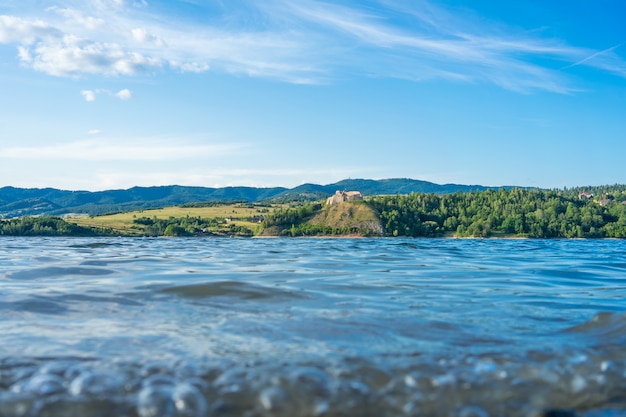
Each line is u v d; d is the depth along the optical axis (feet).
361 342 20.68
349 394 14.75
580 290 40.52
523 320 25.75
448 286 41.88
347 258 83.51
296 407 13.73
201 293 33.63
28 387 14.70
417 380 16.05
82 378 15.43
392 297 33.81
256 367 16.90
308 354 18.66
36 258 72.64
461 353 19.08
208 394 14.42
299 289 36.70
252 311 27.50
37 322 24.17
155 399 13.88
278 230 623.36
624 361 18.44
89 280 41.70
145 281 40.81
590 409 14.35
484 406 14.29
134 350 18.99
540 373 16.98
